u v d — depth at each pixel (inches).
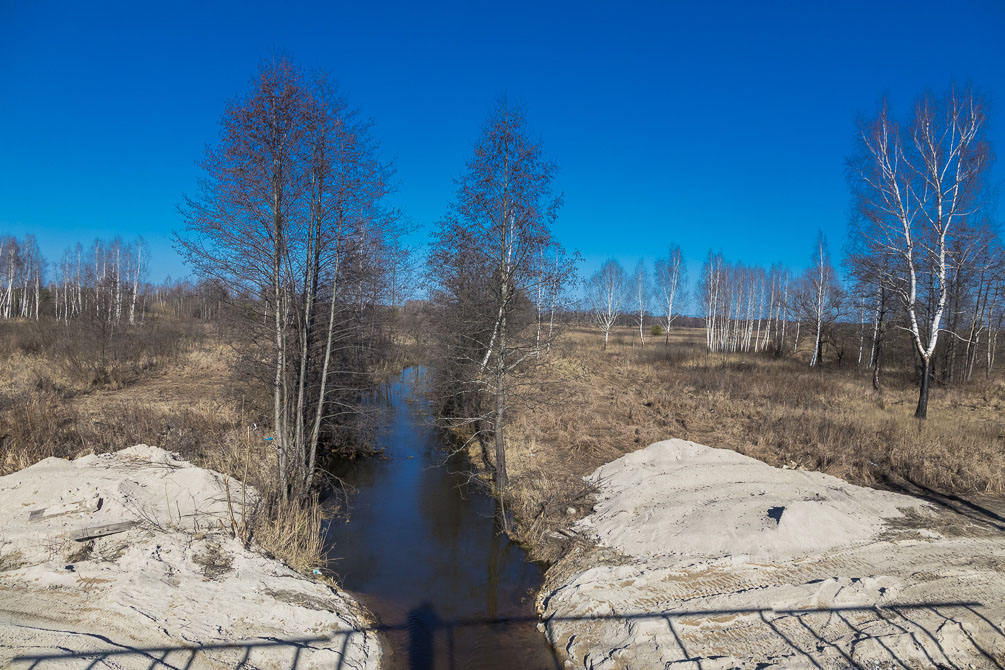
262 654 242.7
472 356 497.0
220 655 236.5
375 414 546.6
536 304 462.6
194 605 269.3
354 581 350.6
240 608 273.7
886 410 764.0
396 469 588.4
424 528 435.2
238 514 376.2
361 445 627.5
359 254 444.5
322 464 580.7
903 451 542.9
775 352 1616.6
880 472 508.7
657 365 1220.5
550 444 609.6
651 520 381.1
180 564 303.3
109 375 777.6
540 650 278.7
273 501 399.9
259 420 601.9
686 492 422.6
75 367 775.1
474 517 458.0
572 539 390.9
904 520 393.4
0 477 381.1
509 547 404.2
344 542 406.3
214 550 321.4
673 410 776.9
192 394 730.2
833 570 314.2
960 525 387.2
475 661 268.5
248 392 615.2
